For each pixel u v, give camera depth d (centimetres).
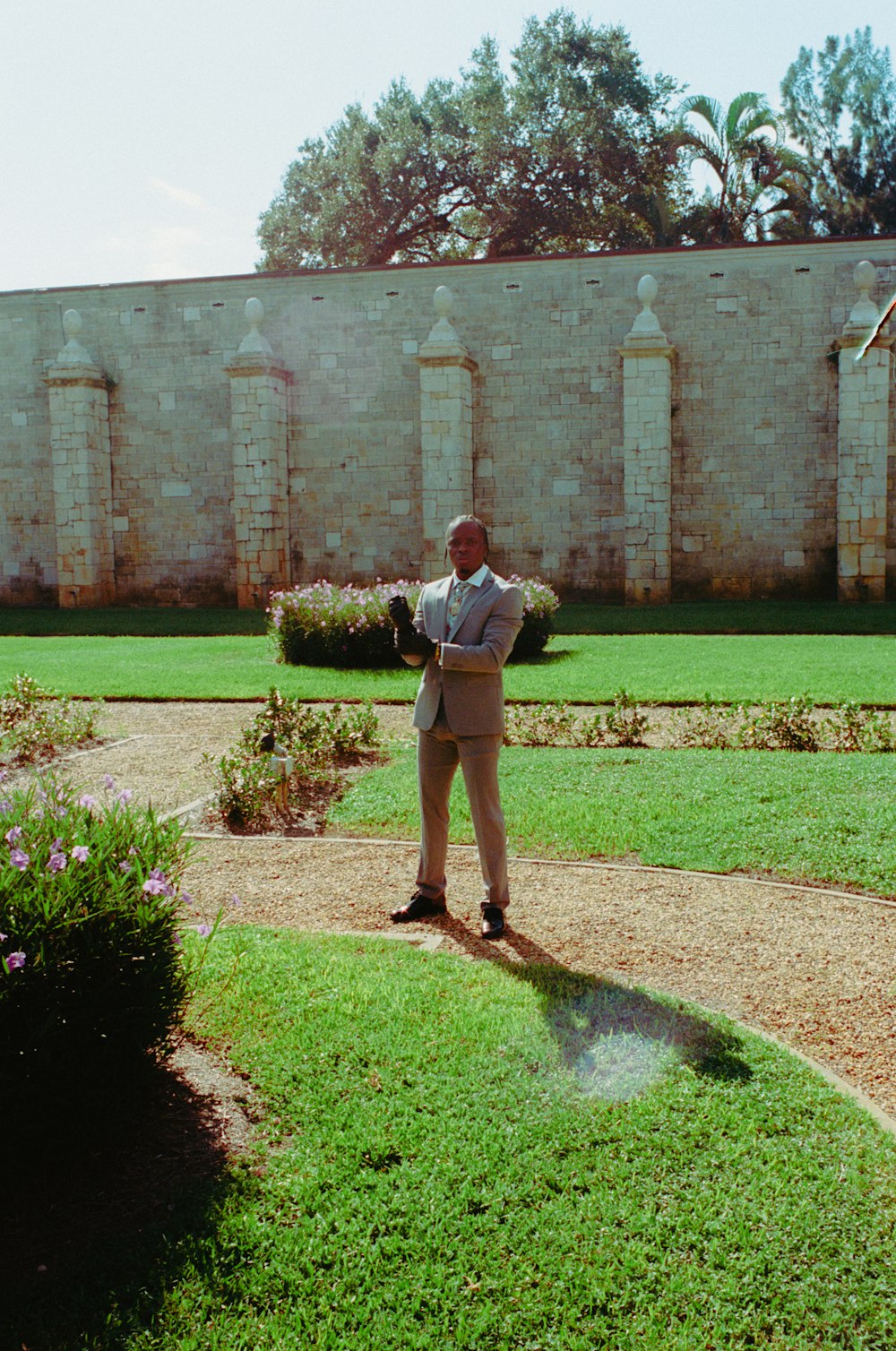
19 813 352
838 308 2397
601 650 1611
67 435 2667
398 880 595
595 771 827
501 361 2555
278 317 2664
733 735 974
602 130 3703
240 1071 355
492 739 493
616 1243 268
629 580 2427
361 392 2630
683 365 2473
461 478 2478
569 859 629
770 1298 250
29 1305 251
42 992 287
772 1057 362
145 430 2744
